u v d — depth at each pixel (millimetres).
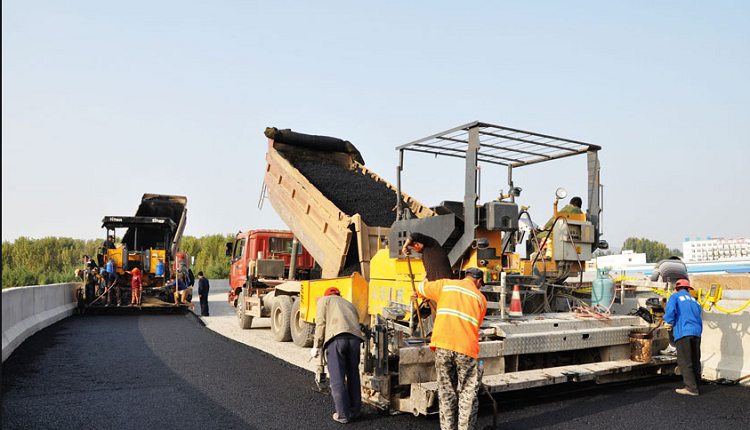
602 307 7852
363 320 8414
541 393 6816
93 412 5773
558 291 8219
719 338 7723
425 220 6918
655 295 9828
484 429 5301
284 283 11750
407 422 5629
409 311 6805
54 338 11375
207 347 10242
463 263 7000
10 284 29000
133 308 17484
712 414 5824
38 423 5344
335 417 5621
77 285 18250
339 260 9156
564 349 6559
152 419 5551
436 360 5098
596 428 5359
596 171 8156
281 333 11414
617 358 7121
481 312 5070
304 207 10453
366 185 11500
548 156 8641
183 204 22359
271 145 12047
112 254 18859
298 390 6859
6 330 9977
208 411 5871
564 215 7941
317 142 12477
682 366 6766
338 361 5680
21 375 7574
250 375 7719
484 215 6684
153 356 9219
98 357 9094
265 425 5418
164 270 19609
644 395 6703
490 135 7223
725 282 10297
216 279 37562
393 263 7664
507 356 6480
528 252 8883
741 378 7238
